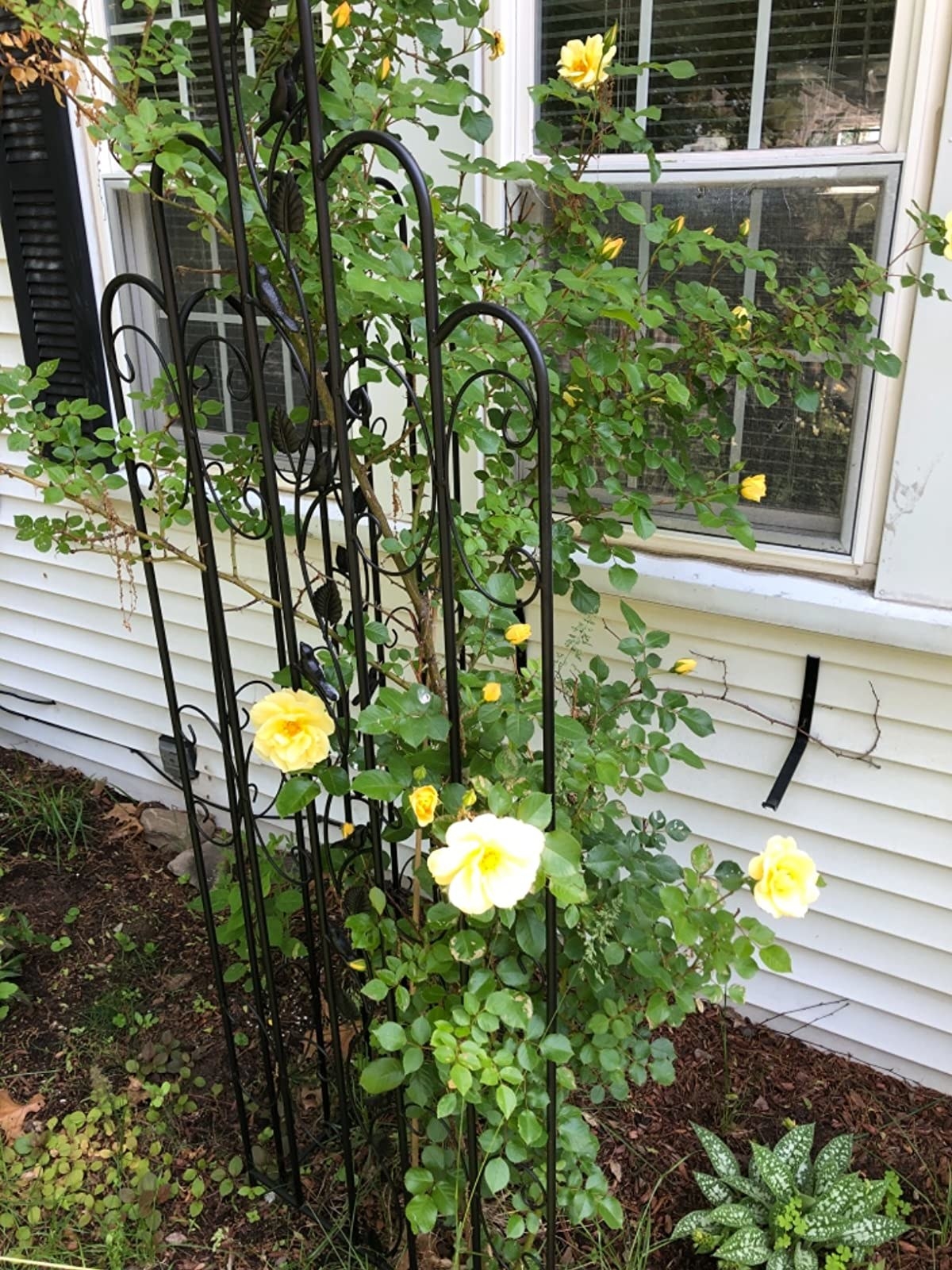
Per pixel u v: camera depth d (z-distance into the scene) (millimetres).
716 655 2016
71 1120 2057
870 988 2104
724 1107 2045
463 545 1397
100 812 3258
